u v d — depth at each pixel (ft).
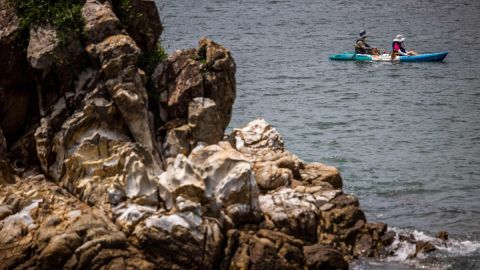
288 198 222.28
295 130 393.91
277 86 510.17
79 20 229.86
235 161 214.90
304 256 206.59
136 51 226.99
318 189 230.68
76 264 193.57
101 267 193.57
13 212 207.62
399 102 465.47
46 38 227.61
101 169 215.31
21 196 210.59
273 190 227.61
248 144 249.96
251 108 442.91
